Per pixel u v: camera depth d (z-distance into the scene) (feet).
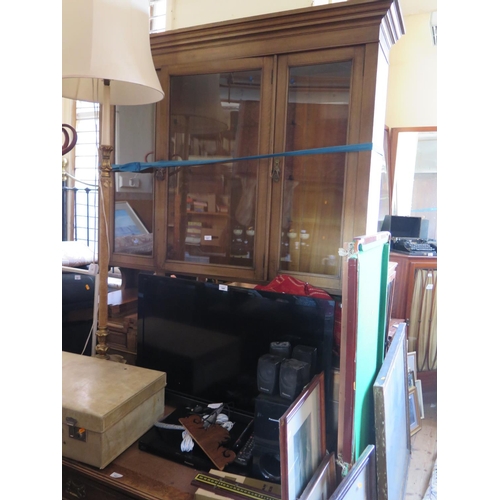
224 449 3.71
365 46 4.03
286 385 3.47
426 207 8.45
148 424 4.10
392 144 8.57
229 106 4.83
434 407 6.66
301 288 4.30
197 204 5.13
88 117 9.27
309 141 4.47
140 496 3.33
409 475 4.98
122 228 5.57
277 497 3.20
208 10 7.64
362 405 3.60
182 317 4.55
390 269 5.39
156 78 4.42
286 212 4.65
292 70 4.42
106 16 3.98
